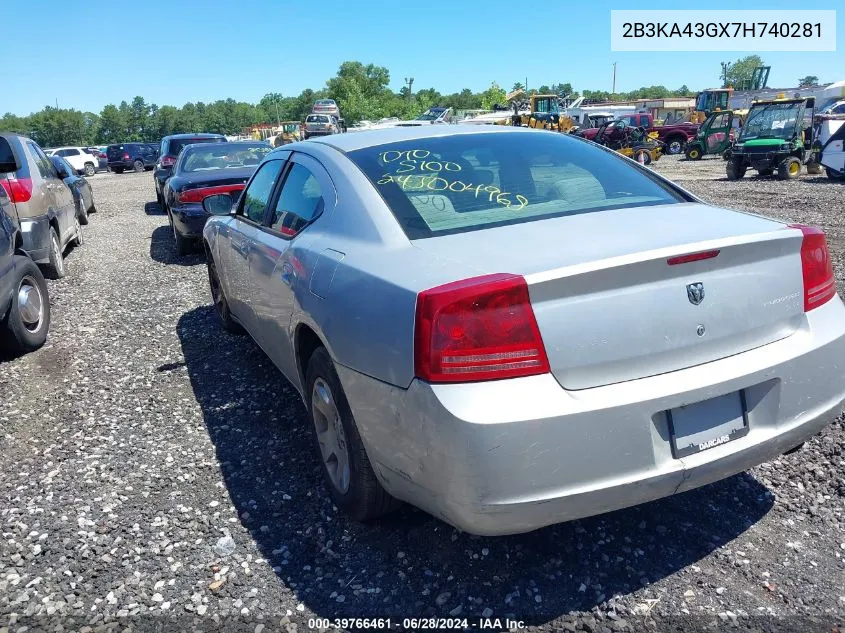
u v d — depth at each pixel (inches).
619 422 87.5
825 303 105.5
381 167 126.3
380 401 97.2
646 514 117.9
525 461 85.0
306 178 144.0
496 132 144.4
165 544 116.3
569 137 149.8
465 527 91.4
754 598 97.8
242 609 100.3
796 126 730.8
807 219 413.4
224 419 164.9
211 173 372.5
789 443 100.5
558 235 100.1
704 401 93.7
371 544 113.7
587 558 107.5
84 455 150.0
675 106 1994.3
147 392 184.5
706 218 108.7
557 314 87.1
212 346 219.9
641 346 90.0
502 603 99.0
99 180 1312.7
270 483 134.5
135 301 285.7
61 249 341.4
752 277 97.6
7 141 305.7
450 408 85.6
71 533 120.3
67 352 221.0
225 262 194.7
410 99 4242.1
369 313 99.3
